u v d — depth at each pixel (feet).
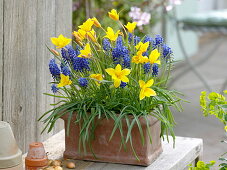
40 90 7.35
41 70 7.34
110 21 10.80
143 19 10.86
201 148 7.21
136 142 6.27
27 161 6.07
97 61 6.37
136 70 6.32
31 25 7.06
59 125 7.84
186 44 20.65
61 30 7.75
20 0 6.83
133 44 6.50
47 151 6.87
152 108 6.39
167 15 14.53
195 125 13.84
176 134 13.07
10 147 5.82
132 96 6.28
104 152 6.40
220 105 6.57
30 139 7.22
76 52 6.50
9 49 6.73
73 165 6.29
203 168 6.47
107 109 6.28
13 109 6.88
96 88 6.41
